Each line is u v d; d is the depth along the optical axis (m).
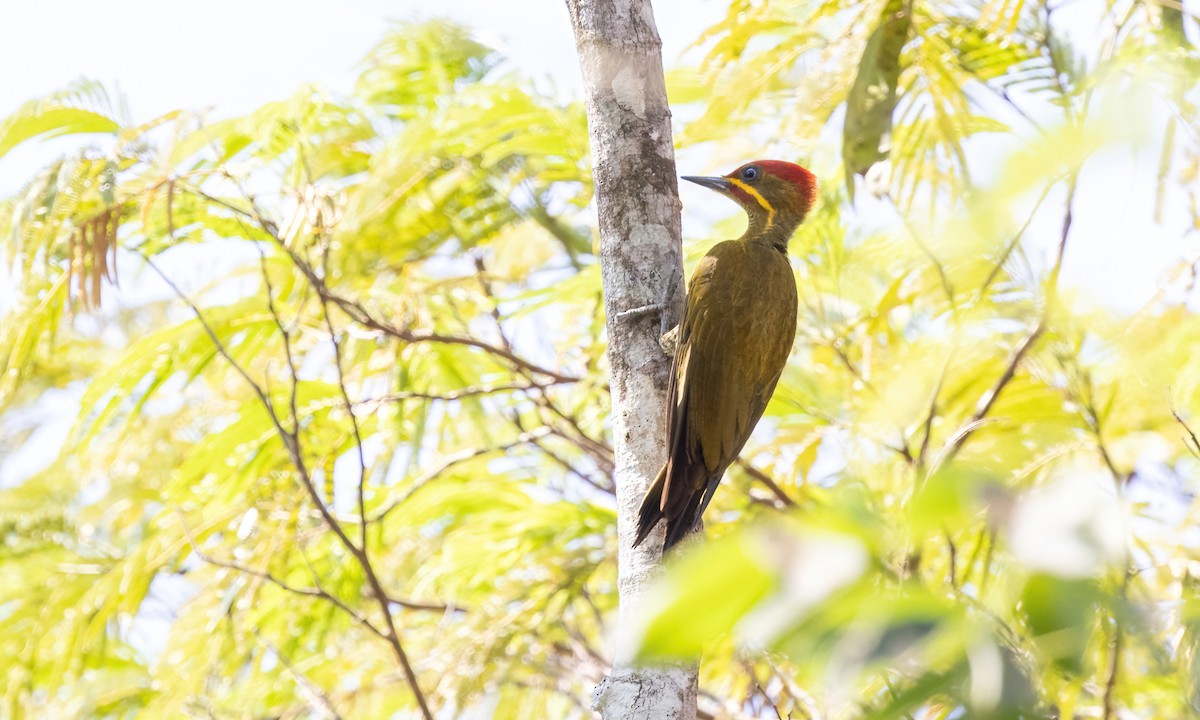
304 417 12.23
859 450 10.69
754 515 11.06
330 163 12.87
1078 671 2.65
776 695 9.70
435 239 12.81
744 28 10.45
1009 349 10.15
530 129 12.05
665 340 7.58
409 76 13.44
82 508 13.95
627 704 6.47
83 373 15.66
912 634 2.59
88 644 12.35
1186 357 8.98
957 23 9.96
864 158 9.27
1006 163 2.99
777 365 9.12
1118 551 2.42
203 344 12.12
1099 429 9.09
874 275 11.48
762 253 9.28
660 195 7.85
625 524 7.32
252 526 11.20
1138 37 8.61
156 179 10.78
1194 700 3.62
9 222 10.73
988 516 2.61
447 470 13.18
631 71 7.97
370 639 12.31
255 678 12.64
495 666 11.31
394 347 12.08
